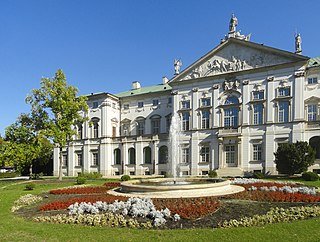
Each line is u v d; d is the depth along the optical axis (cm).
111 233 1059
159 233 1047
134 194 1812
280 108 4384
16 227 1174
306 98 4403
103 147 6012
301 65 4238
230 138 4681
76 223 1252
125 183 2120
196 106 5125
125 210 1355
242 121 4641
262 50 4566
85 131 6291
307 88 4434
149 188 1772
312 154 3709
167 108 5916
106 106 6094
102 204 1510
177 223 1198
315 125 4122
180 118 5288
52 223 1254
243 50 4744
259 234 1009
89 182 3666
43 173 7100
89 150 6178
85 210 1463
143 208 1378
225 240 957
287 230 1053
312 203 1591
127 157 5897
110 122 6169
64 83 4306
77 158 6369
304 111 4331
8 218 1391
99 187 2691
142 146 5741
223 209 1419
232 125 4766
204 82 5094
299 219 1238
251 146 4538
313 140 4375
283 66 4369
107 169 5953
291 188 2091
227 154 4741
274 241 945
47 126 4247
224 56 4922
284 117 4344
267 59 4522
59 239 998
